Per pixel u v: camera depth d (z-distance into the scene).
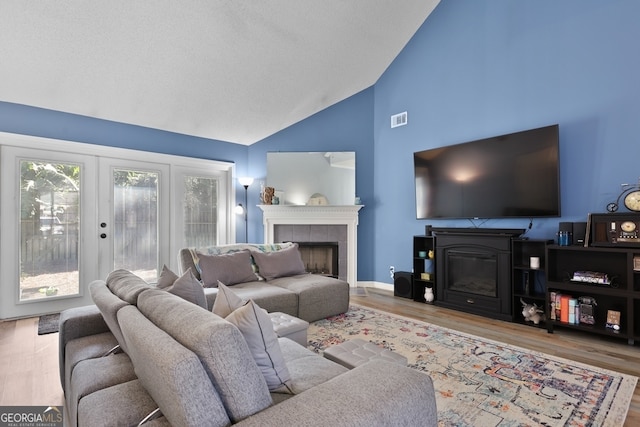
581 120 3.26
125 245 4.37
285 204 5.28
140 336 1.07
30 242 3.68
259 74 4.07
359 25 3.95
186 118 4.54
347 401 0.99
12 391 2.11
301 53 3.96
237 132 5.21
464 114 4.18
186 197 4.97
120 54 3.22
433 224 4.54
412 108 4.75
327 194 5.26
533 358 2.52
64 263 3.89
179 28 3.12
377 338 2.94
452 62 4.30
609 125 3.11
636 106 2.97
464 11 4.18
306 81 4.51
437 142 4.45
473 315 3.67
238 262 3.58
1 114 3.49
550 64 3.47
